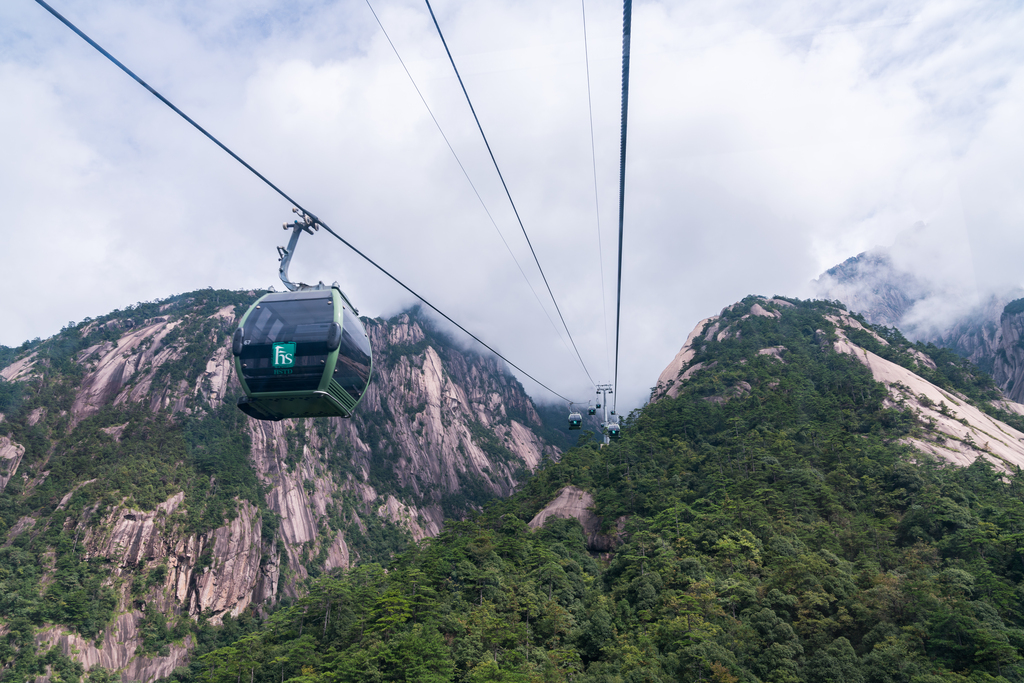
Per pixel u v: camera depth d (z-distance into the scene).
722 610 84.88
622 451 149.12
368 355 22.72
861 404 163.88
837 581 83.31
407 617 94.31
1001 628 73.00
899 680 67.75
